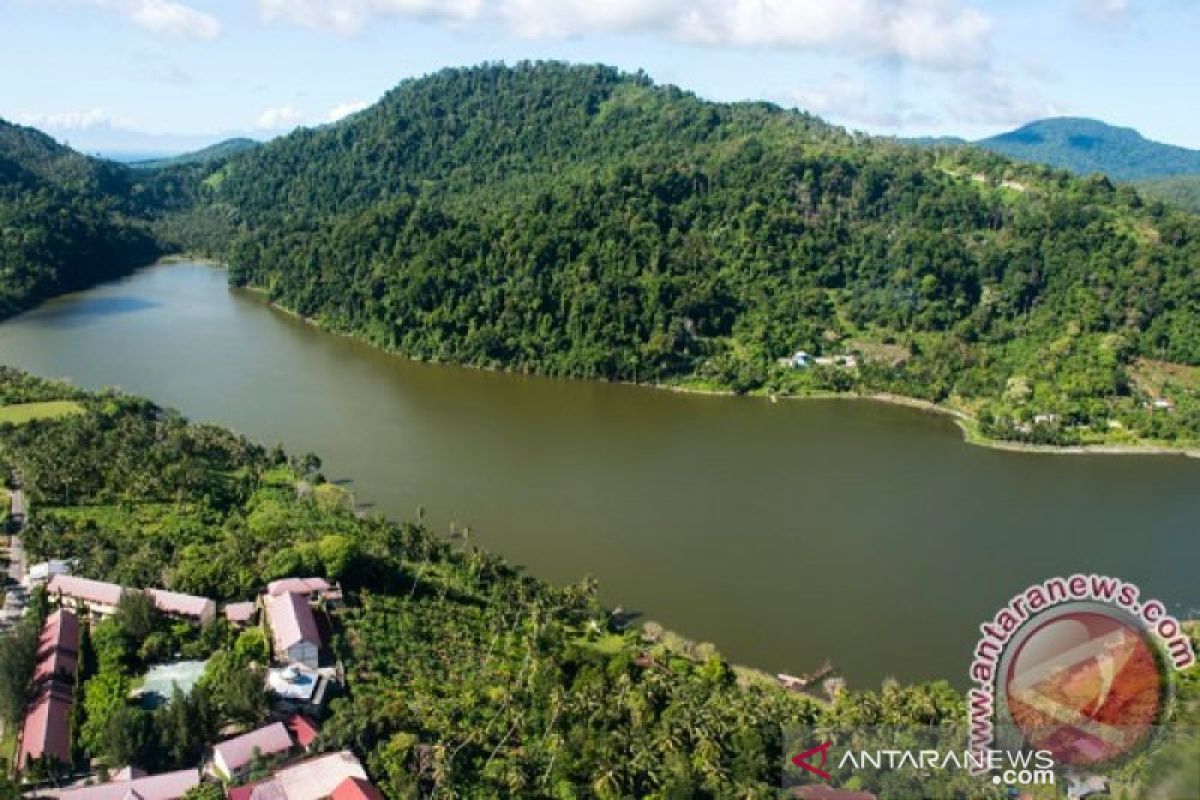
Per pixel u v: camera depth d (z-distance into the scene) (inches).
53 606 5147.6
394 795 3863.2
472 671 4879.4
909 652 5492.1
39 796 3735.2
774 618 5836.6
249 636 4719.5
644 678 4601.4
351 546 5556.1
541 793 3964.1
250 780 3870.6
